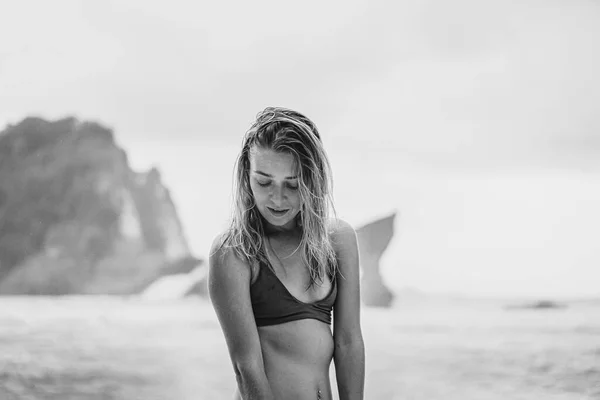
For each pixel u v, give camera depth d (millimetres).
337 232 2141
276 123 1976
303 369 1997
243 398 1992
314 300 2057
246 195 2047
